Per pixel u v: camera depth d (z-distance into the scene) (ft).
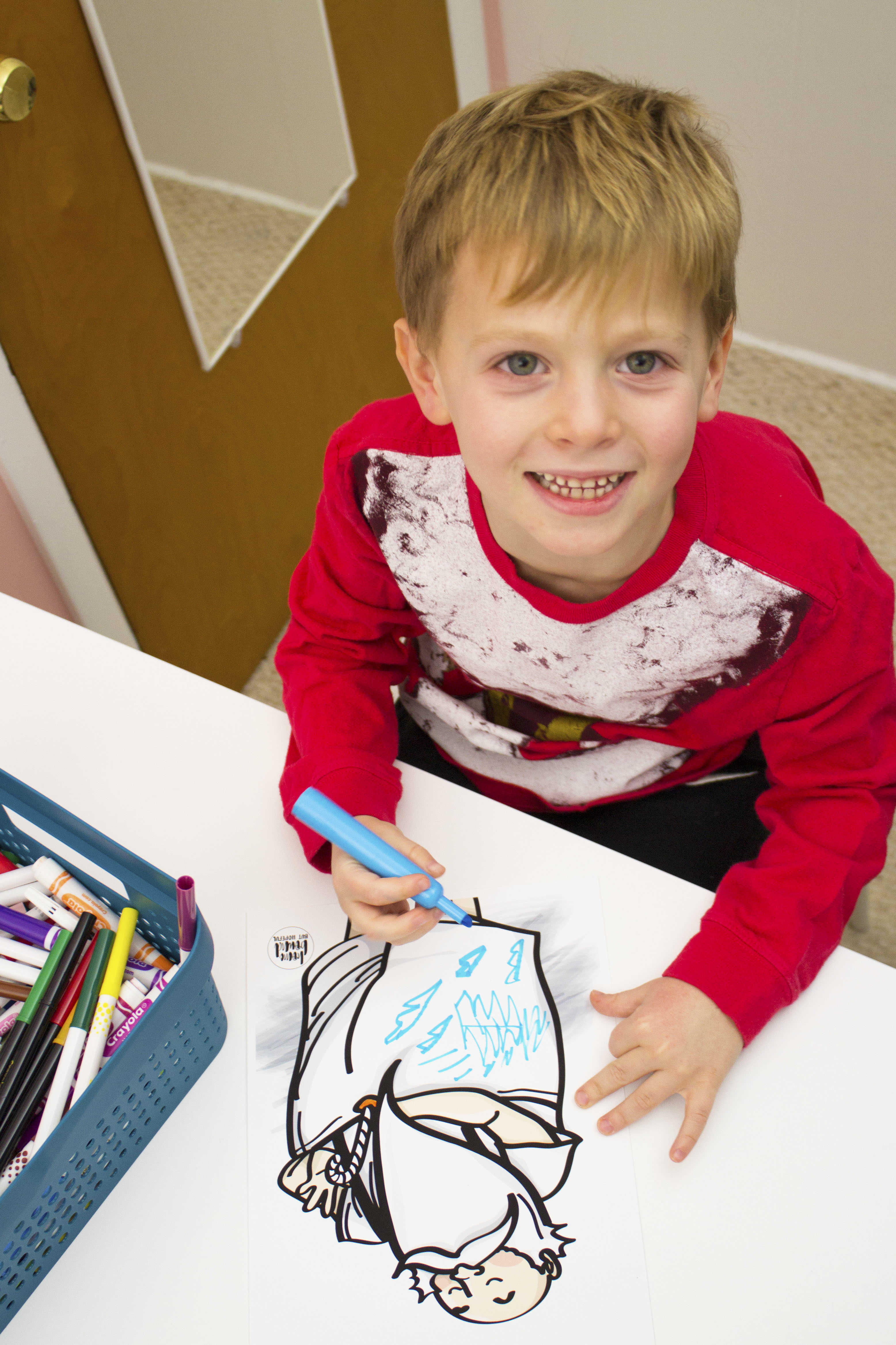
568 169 1.71
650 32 5.50
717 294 1.78
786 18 5.08
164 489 4.55
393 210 5.56
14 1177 1.65
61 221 3.62
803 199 5.70
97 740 2.48
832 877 2.18
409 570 2.47
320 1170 1.87
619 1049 1.95
